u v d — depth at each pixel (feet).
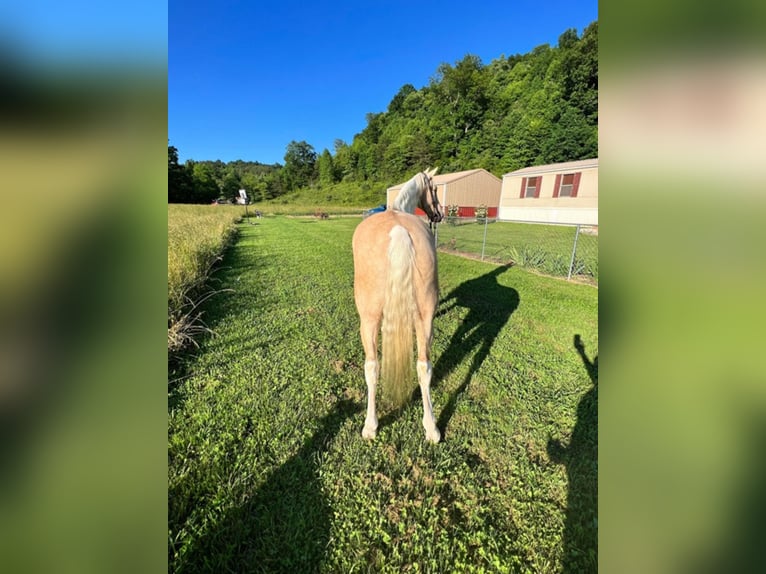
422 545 5.22
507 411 8.23
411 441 7.23
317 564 4.99
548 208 55.26
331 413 8.11
